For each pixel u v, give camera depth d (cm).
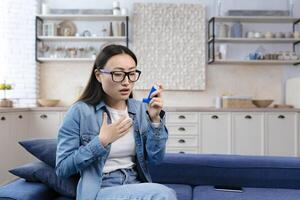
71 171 122
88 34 430
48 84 443
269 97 443
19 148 353
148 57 436
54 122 391
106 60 129
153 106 137
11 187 139
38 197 134
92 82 139
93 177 125
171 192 117
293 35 421
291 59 418
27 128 382
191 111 394
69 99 444
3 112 309
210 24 437
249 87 445
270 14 423
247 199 159
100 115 136
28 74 416
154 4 436
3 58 403
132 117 143
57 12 421
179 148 395
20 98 411
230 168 185
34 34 419
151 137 138
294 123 393
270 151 393
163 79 437
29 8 416
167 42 437
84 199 120
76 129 129
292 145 393
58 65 443
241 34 424
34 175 145
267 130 393
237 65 444
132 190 116
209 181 187
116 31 425
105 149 120
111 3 443
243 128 393
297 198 161
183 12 436
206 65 445
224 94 437
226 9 445
